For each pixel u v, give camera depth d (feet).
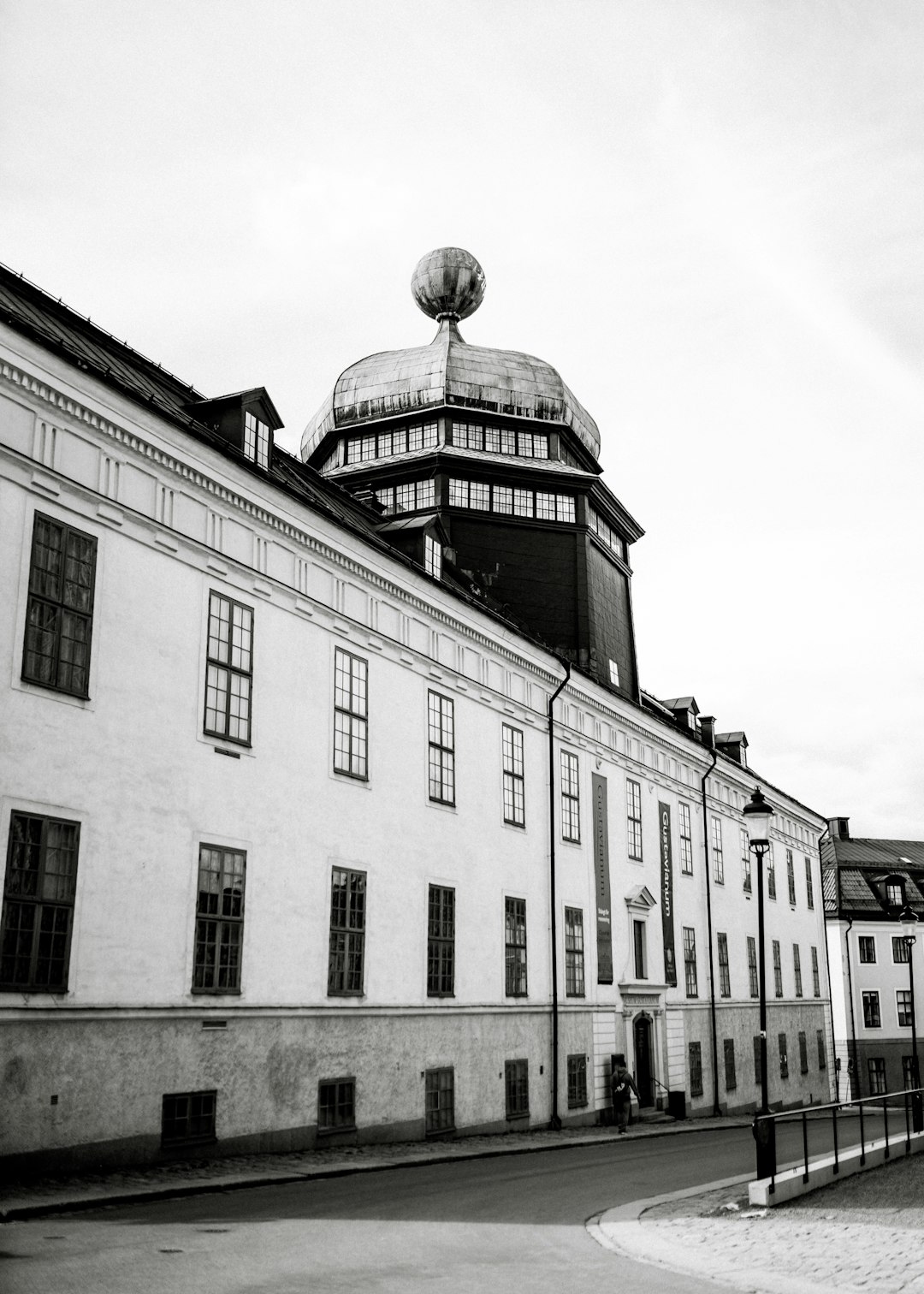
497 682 108.17
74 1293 32.45
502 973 102.42
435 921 93.20
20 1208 47.62
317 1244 41.75
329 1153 75.00
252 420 80.07
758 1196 51.65
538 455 143.33
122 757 64.18
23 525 59.82
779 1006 181.78
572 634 138.51
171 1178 58.90
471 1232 45.27
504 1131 99.60
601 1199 55.67
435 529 104.94
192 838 68.44
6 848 56.65
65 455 62.90
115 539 65.57
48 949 58.44
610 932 124.98
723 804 169.37
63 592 61.87
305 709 79.92
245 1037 70.90
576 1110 112.06
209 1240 41.91
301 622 80.69
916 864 274.57
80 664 62.28
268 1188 58.95
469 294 153.38
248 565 75.77
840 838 286.46
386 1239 43.09
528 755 112.47
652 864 139.64
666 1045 136.05
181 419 70.33
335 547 84.38
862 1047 247.50
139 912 64.08
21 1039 56.49
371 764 87.04
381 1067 83.76
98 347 77.82
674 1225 47.55
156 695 67.05
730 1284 36.58
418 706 94.43
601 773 129.08
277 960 74.33
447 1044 92.68
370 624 88.84
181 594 69.92
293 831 77.15
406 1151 78.95
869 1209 50.75
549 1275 37.24
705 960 153.89
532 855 110.63
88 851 61.26
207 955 68.74
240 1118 69.82
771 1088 173.27
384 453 142.51
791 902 197.47
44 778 59.16
